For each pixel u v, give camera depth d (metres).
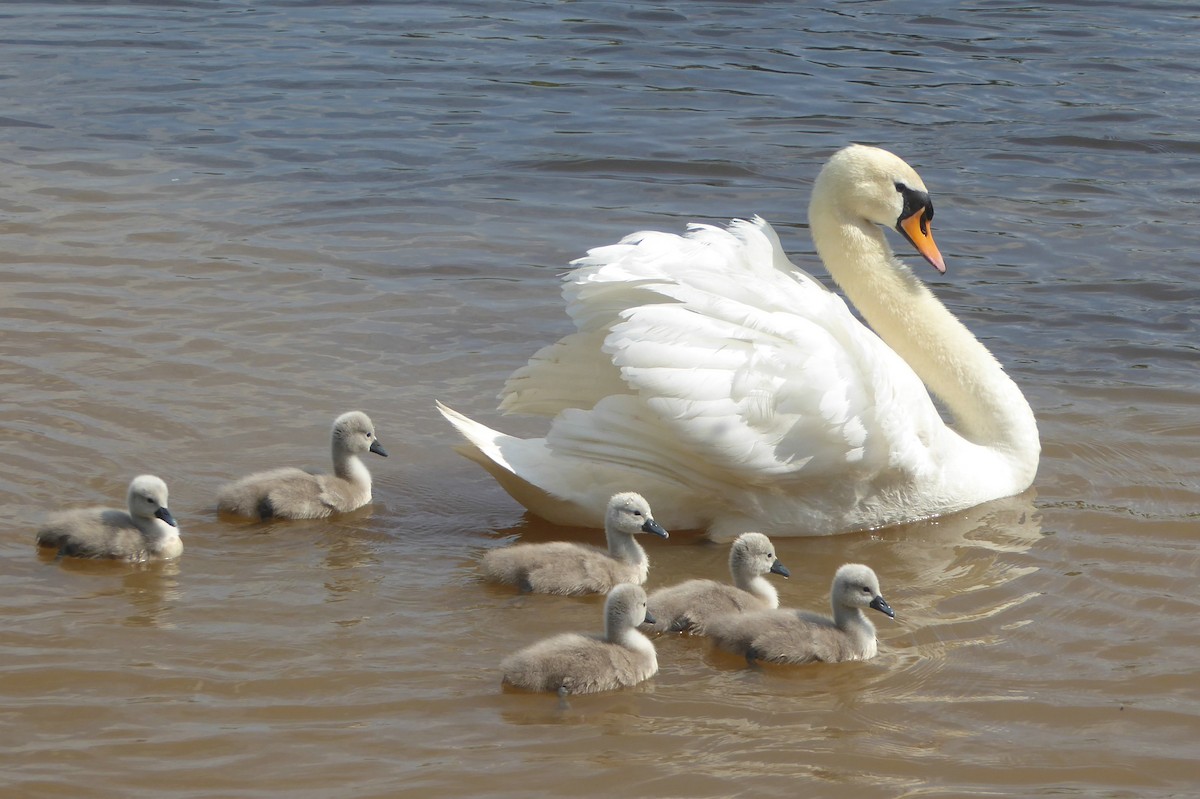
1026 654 11.21
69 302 17.14
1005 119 24.75
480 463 13.27
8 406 14.66
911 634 11.55
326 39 28.66
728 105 25.45
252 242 19.30
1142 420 15.48
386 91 25.77
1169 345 17.31
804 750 9.87
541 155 23.06
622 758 9.72
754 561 12.02
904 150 23.42
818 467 12.89
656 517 13.23
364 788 9.31
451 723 10.09
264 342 16.50
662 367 12.41
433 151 23.06
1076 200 21.66
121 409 14.79
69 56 27.00
